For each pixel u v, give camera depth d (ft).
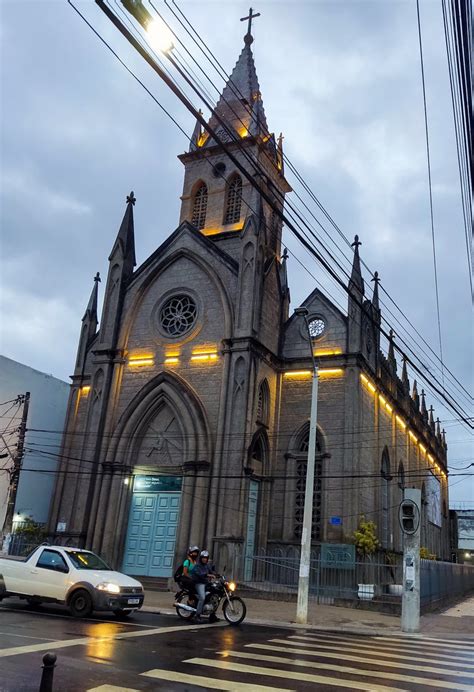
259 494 99.55
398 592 94.07
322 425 100.53
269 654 38.70
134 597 52.31
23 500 122.01
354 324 103.76
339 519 94.43
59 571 53.36
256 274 102.01
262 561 93.81
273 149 136.05
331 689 29.19
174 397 100.22
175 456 99.09
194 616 56.49
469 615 82.07
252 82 140.46
